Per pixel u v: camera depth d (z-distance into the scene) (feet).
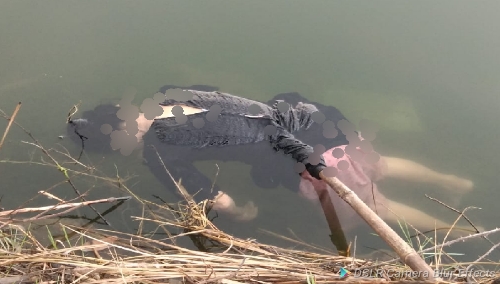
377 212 5.76
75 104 6.98
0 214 4.90
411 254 4.31
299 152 5.77
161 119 6.21
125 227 5.61
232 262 4.76
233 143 5.99
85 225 5.62
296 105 6.68
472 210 5.87
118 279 4.36
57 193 5.97
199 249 5.35
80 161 6.32
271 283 4.43
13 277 4.29
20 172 6.19
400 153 6.54
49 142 6.50
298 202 5.96
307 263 4.81
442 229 5.63
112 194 5.99
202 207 5.73
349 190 5.13
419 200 5.98
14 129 6.63
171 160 6.10
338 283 4.39
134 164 6.28
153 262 4.79
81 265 4.50
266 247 5.23
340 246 5.54
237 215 5.81
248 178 6.11
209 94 6.34
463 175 6.30
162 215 5.74
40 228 5.49
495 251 5.43
